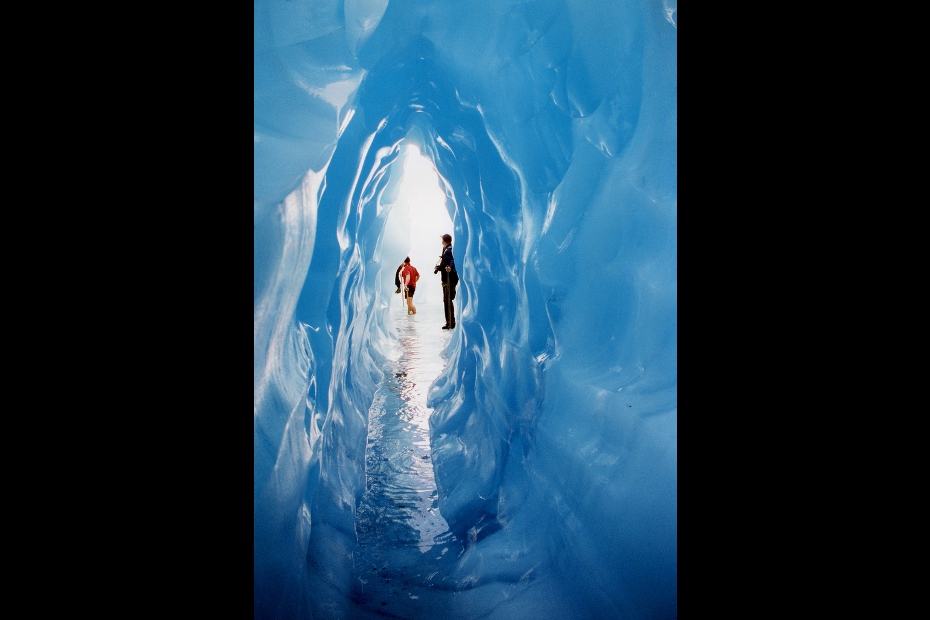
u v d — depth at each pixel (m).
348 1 2.67
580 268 2.95
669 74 2.48
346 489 3.32
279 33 2.35
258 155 2.28
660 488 2.36
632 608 2.29
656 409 2.45
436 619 2.48
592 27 2.73
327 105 2.57
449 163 5.26
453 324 10.20
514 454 3.45
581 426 2.80
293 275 2.39
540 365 3.25
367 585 2.71
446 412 4.90
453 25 3.31
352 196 3.48
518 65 3.18
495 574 2.76
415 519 3.29
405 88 3.95
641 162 2.60
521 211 3.63
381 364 7.00
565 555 2.64
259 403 2.23
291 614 2.21
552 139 3.13
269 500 2.22
